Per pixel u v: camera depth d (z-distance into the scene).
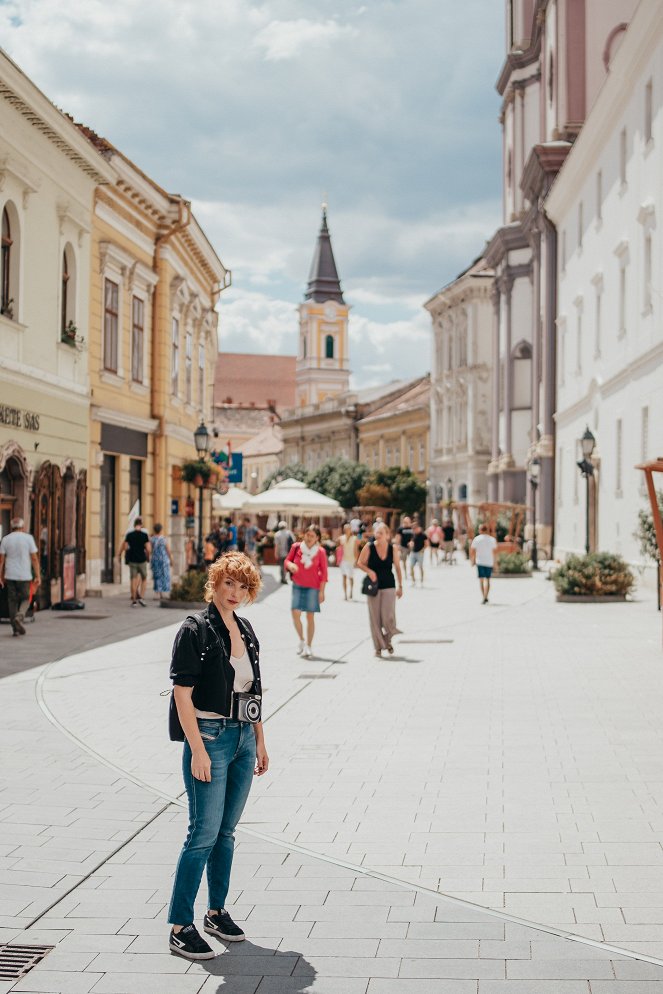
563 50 48.72
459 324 78.38
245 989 4.90
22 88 20.20
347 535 29.83
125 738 10.15
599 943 5.38
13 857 6.69
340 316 155.38
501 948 5.32
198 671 5.28
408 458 90.06
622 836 7.12
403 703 12.18
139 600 24.61
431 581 36.66
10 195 21.19
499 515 52.84
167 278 32.09
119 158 26.95
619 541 33.81
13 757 9.35
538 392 53.91
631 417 31.94
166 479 32.44
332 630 20.62
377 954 5.27
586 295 40.72
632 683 13.49
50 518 23.27
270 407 158.75
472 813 7.69
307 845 7.00
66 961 5.20
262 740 5.68
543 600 27.61
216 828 5.33
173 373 34.25
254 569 5.43
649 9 27.22
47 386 23.02
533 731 10.52
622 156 33.34
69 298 25.22
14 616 18.27
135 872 6.44
